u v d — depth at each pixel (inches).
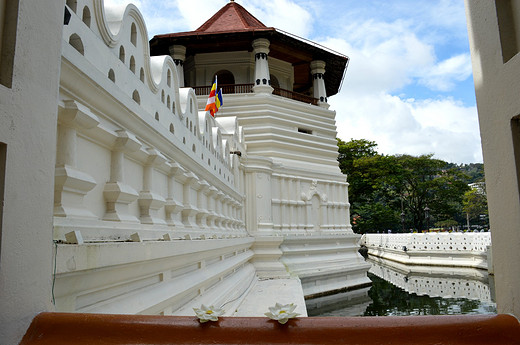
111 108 207.2
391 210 2158.0
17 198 100.8
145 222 254.5
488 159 107.0
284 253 769.6
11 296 97.5
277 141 959.6
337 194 1032.2
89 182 182.5
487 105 106.7
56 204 168.2
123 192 214.4
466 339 93.0
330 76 1262.3
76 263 135.5
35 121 108.9
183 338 97.7
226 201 585.9
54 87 119.3
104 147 212.7
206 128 474.0
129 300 189.9
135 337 98.3
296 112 1029.2
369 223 2134.6
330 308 671.8
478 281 961.5
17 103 101.7
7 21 102.9
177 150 314.3
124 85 232.2
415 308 657.0
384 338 94.6
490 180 106.3
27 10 106.7
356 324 97.3
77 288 147.9
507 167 98.8
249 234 767.7
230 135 715.4
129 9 243.8
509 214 98.5
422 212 2288.4
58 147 170.9
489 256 945.5
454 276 1061.8
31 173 106.5
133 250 179.8
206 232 403.9
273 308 102.7
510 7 102.6
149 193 254.8
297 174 927.0
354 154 2094.0
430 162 2201.0
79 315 103.3
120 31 230.5
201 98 969.5
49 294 112.3
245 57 1075.3
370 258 1795.0
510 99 96.9
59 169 165.9
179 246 247.3
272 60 1141.7
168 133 290.8
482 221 2945.4
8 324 96.0
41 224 109.9
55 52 120.3
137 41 260.7
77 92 178.7
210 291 363.3
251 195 798.5
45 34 115.1
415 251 1341.0
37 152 109.3
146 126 247.3
